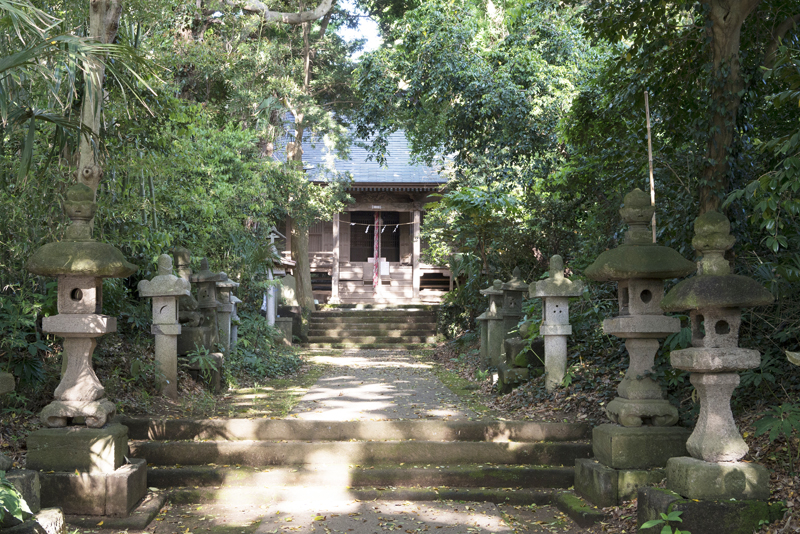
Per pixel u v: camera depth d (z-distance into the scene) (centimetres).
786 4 574
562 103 1097
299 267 1834
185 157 748
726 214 536
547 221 1183
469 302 1358
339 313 1752
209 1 1139
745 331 517
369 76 1266
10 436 474
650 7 634
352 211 2350
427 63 1178
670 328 440
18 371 505
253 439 547
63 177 558
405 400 702
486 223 1170
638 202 451
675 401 500
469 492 483
